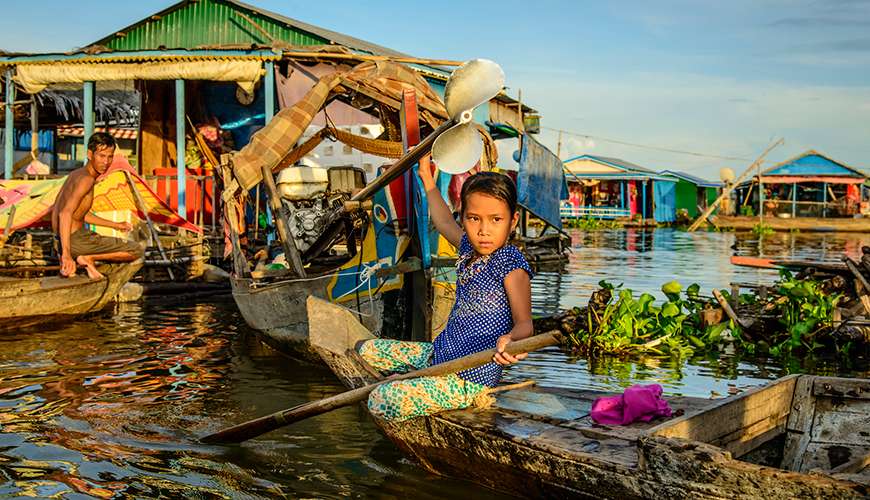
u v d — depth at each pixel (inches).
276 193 298.7
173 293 458.6
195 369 262.8
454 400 151.6
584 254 859.4
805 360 287.1
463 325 149.6
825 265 394.3
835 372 266.4
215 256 529.0
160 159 629.3
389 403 151.3
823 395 157.2
